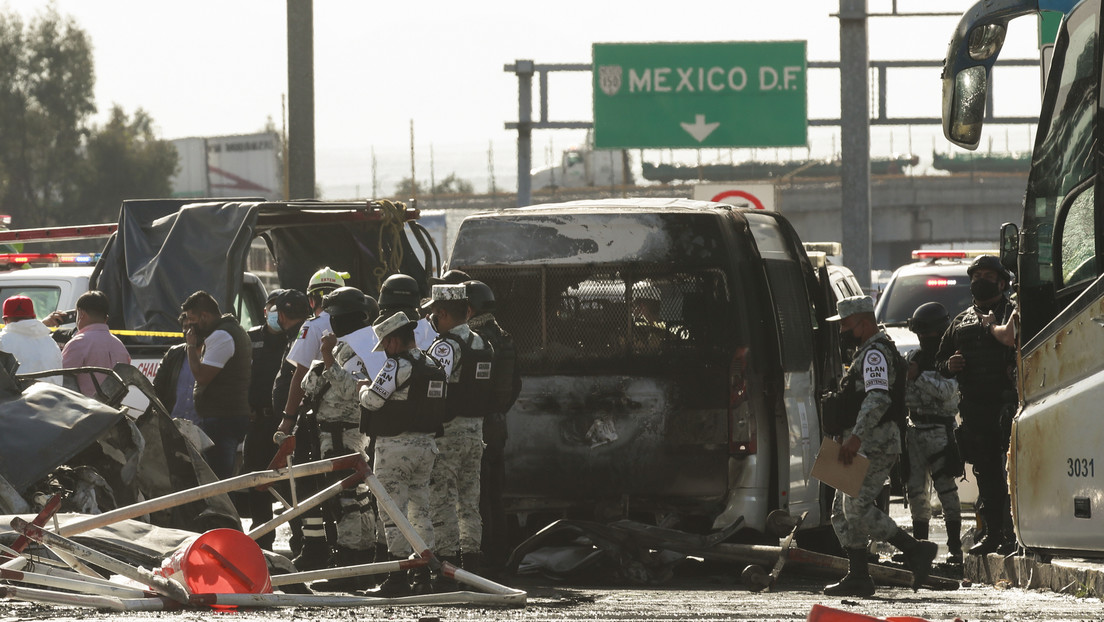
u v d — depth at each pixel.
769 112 110.31
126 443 36.38
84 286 52.22
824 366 41.53
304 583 30.47
